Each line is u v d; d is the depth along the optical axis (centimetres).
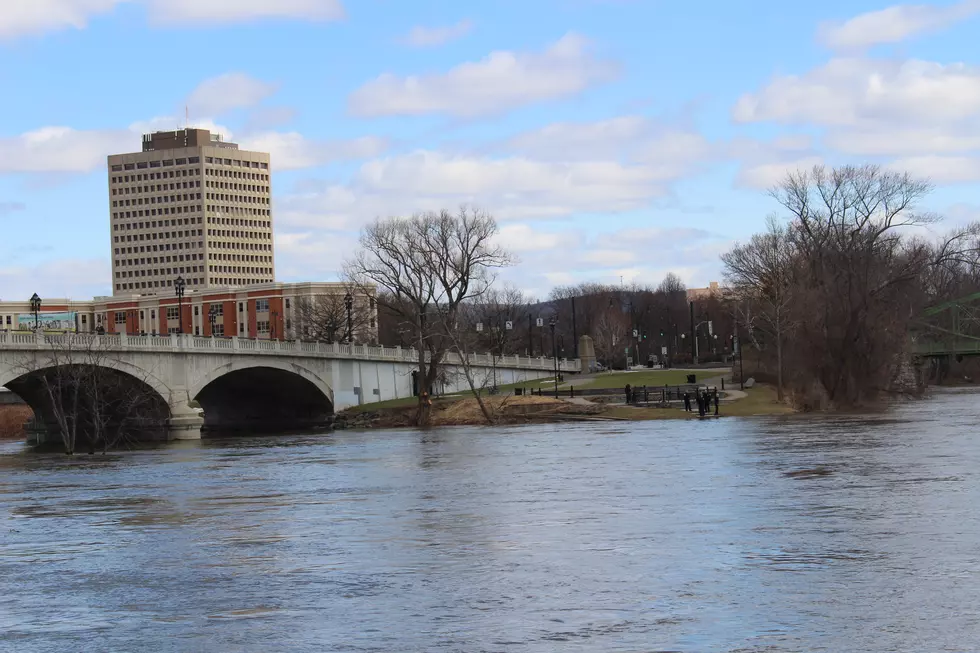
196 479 5578
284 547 3152
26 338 8575
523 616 2222
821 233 10975
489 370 14162
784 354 11144
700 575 2564
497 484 4694
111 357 9319
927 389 14150
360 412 11850
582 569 2675
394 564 2820
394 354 13462
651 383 12612
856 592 2345
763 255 15762
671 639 2017
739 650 1938
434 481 4944
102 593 2573
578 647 1984
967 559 2670
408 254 11612
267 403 13575
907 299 11306
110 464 7125
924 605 2217
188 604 2428
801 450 5831
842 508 3572
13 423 13450
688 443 6694
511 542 3106
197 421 10194
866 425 7869
